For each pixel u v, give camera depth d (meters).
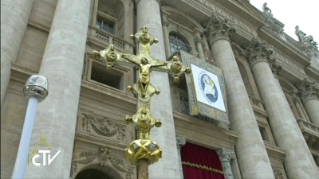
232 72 18.11
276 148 17.62
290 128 18.58
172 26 19.36
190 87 14.50
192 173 13.07
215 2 22.92
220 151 14.65
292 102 25.28
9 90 9.54
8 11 9.89
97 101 11.56
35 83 4.21
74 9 11.88
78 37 11.04
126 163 10.85
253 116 16.41
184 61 15.12
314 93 26.41
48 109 8.51
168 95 12.79
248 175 14.34
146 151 5.04
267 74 21.52
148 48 6.79
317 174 17.17
